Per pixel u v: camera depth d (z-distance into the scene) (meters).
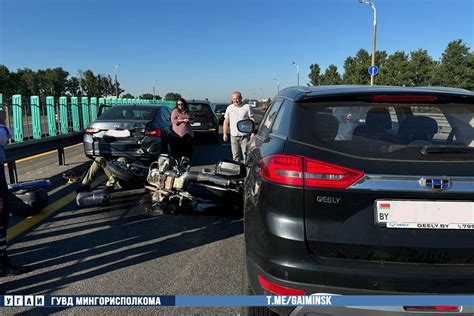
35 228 5.09
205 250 4.42
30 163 10.34
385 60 57.91
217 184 5.67
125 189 7.05
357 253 2.22
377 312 2.19
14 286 3.54
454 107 2.67
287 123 2.65
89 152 8.34
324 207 2.24
